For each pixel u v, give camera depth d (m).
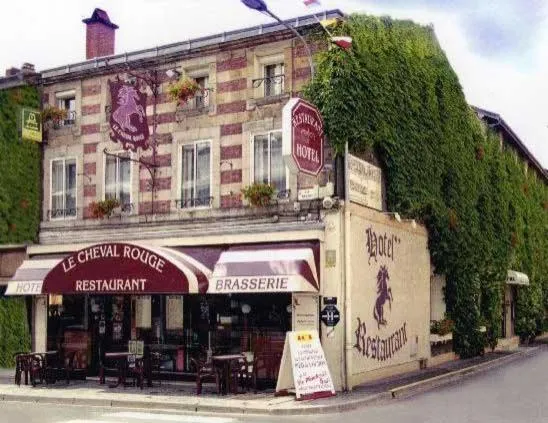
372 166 19.16
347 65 17.91
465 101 25.67
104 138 21.03
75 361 20.11
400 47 20.95
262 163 18.64
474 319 25.34
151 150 20.20
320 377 15.80
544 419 13.07
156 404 15.24
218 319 18.59
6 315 22.59
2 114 22.78
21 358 18.47
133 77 20.64
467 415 13.59
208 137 19.41
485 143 27.89
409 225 21.06
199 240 18.80
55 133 21.86
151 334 19.53
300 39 17.97
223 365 16.39
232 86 19.20
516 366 23.80
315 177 17.64
